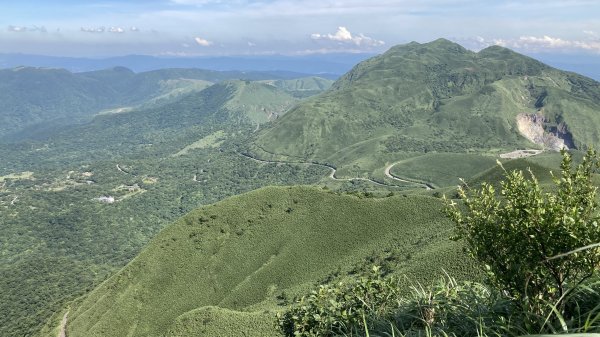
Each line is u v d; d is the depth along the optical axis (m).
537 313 6.25
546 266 6.23
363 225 102.19
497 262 6.77
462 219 7.36
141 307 103.88
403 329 7.89
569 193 6.30
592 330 5.28
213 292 104.44
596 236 5.80
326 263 97.31
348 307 11.45
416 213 98.31
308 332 12.45
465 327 7.18
